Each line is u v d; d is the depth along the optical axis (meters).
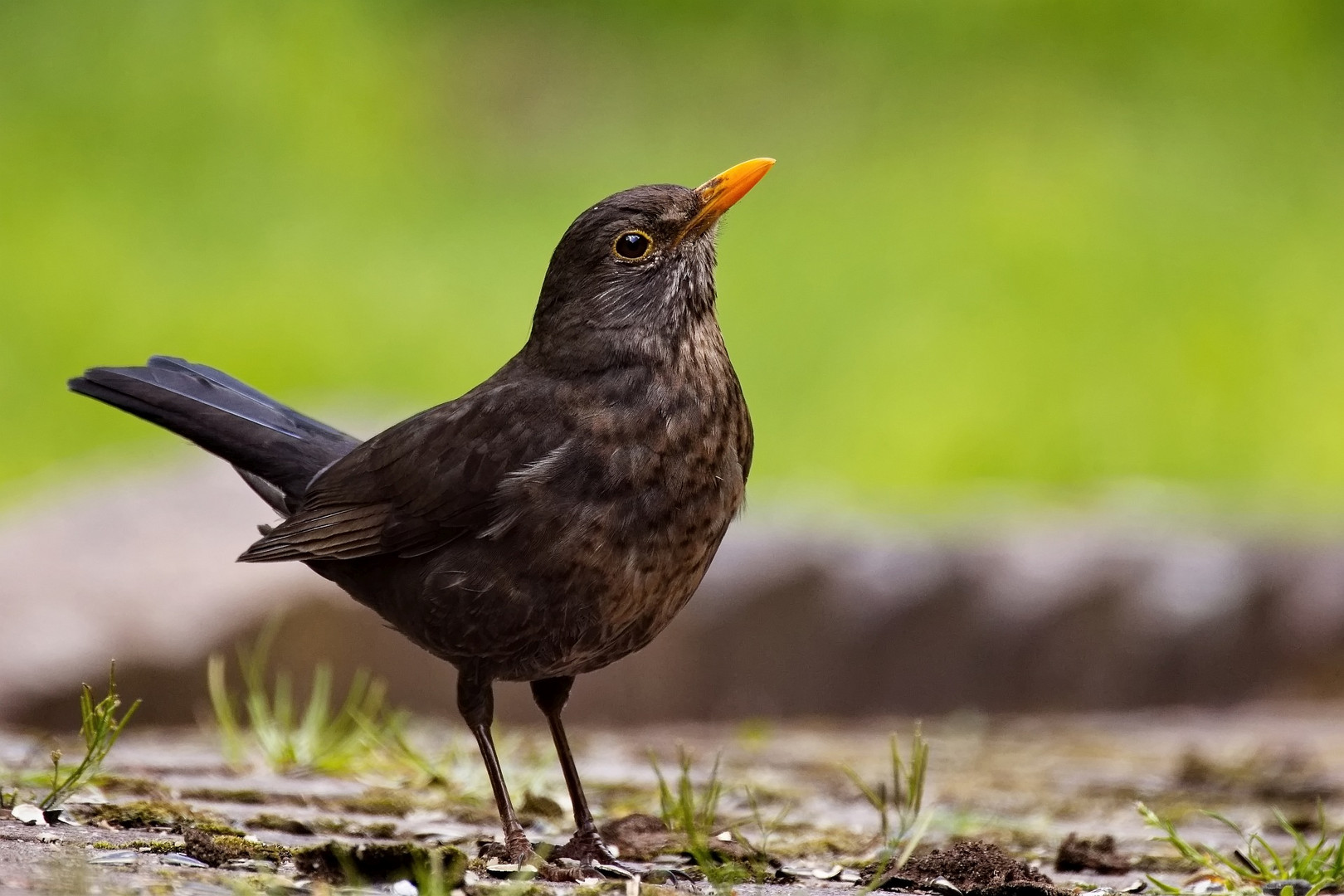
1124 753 11.30
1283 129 23.52
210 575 12.65
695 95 24.25
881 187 22.05
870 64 24.84
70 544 13.04
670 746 11.50
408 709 12.82
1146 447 18.80
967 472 18.38
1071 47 25.02
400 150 22.78
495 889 6.23
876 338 19.62
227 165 21.98
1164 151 22.97
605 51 25.09
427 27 24.98
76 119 22.31
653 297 7.75
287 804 8.30
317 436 8.70
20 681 11.86
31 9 23.48
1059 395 19.11
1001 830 8.45
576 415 7.52
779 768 10.45
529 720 13.30
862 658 13.92
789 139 23.34
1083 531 14.74
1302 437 18.91
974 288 20.33
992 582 14.18
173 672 12.20
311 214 21.22
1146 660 14.30
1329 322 20.02
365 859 6.25
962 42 25.08
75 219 20.64
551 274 7.89
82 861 6.08
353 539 7.81
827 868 7.33
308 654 12.49
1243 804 9.33
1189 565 14.48
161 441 17.73
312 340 19.16
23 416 18.48
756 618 13.70
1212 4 25.08
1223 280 20.44
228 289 19.78
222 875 6.11
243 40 23.31
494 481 7.50
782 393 18.97
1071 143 22.94
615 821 7.74
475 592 7.51
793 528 14.10
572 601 7.45
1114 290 20.53
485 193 22.11
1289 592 14.49
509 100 23.89
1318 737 12.26
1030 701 14.21
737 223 21.30
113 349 18.98
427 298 19.92
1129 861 7.64
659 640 13.48
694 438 7.52
